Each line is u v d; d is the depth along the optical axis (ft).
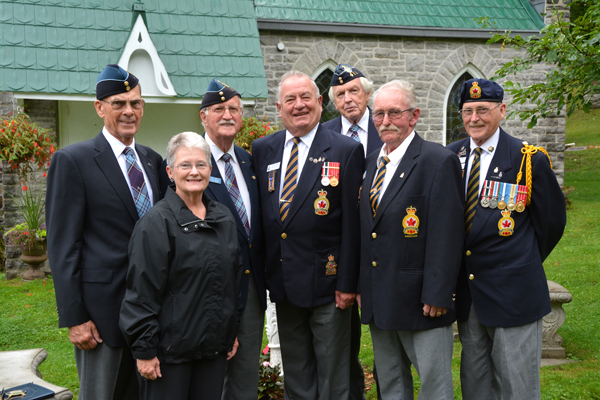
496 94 10.07
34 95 25.57
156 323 8.52
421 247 9.84
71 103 29.22
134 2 29.84
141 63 27.61
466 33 36.76
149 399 8.70
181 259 8.65
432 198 9.70
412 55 36.70
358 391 12.42
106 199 9.39
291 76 10.89
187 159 8.89
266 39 34.19
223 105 10.37
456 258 9.59
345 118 14.12
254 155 11.68
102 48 27.71
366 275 10.40
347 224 10.84
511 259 9.94
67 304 8.96
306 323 11.41
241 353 10.75
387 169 10.39
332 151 11.00
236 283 9.32
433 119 37.65
